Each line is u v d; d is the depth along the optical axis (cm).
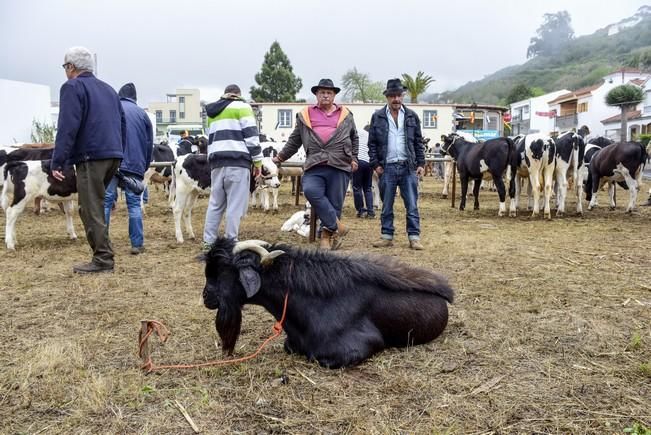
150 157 707
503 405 293
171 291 520
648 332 405
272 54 5934
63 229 926
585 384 318
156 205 1319
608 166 1195
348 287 349
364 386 316
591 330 409
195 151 1559
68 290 519
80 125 552
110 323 428
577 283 546
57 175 541
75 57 550
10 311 457
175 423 277
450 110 3903
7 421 278
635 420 277
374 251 715
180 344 385
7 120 2431
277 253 340
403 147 719
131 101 692
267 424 275
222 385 320
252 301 360
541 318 438
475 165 1183
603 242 792
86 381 320
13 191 718
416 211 735
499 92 12575
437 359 354
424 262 646
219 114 625
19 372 333
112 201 655
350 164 657
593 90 5038
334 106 659
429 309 373
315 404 294
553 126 5941
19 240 812
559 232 898
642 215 1152
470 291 517
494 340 388
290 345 366
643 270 603
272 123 3684
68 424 275
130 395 306
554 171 1175
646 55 7719
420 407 291
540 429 269
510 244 774
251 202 1289
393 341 368
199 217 1087
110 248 601
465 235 861
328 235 672
